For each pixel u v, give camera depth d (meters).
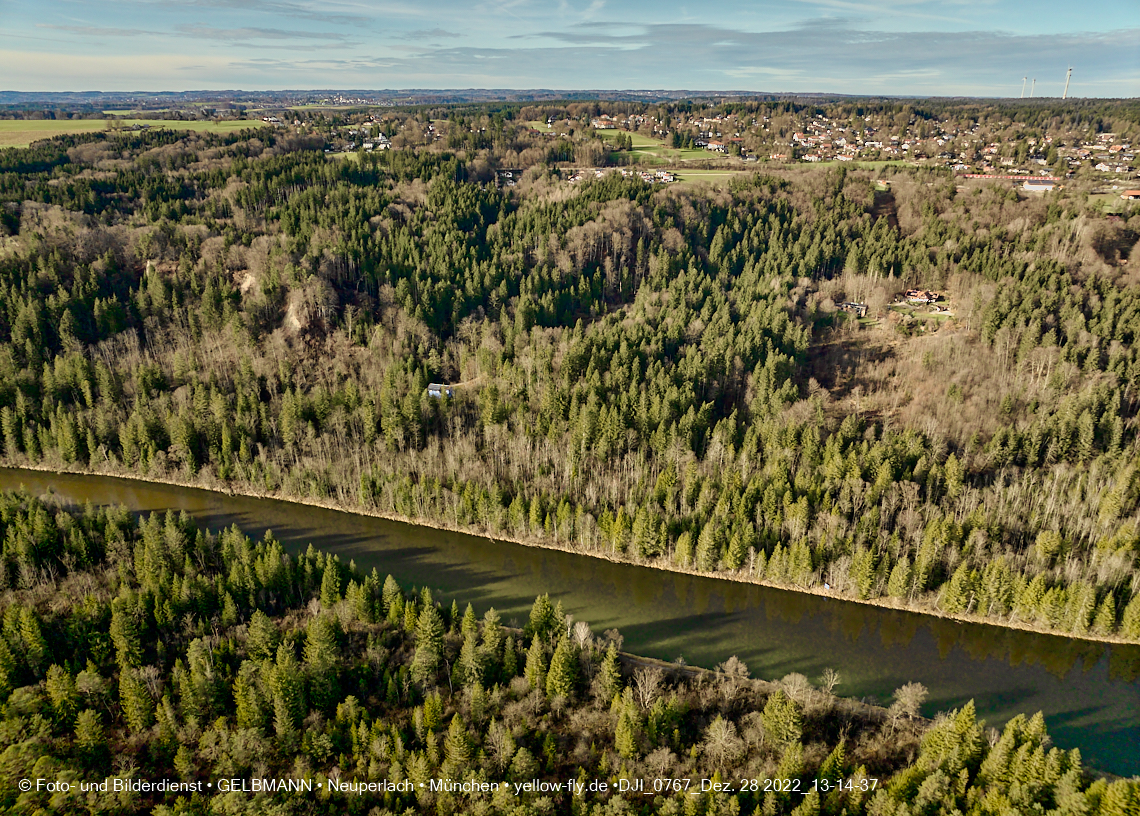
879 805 72.19
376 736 80.69
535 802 73.00
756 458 139.88
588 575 124.75
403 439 153.12
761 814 72.50
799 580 118.62
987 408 151.12
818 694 92.25
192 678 85.44
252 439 155.00
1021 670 102.56
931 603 114.06
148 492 148.88
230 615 99.19
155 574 105.62
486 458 149.75
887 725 88.19
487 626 94.94
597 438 145.25
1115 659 103.94
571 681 90.38
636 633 109.81
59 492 146.75
